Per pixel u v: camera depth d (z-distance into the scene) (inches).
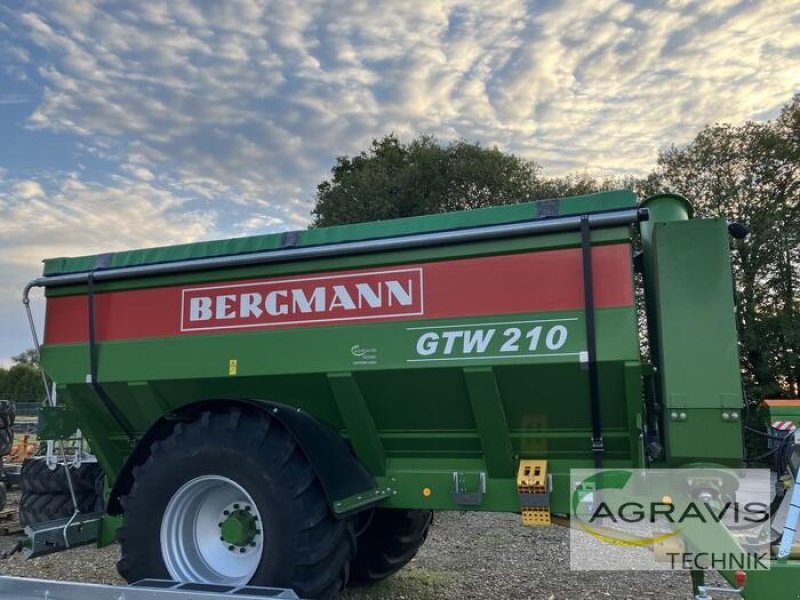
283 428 139.9
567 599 183.2
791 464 133.1
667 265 125.5
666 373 122.1
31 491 242.4
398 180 951.0
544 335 128.6
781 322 721.0
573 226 128.3
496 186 941.2
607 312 125.0
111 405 168.7
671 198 145.7
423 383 138.2
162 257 161.9
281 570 128.7
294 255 147.9
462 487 143.9
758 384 614.9
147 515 142.6
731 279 122.2
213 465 138.1
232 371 151.2
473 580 204.1
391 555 188.9
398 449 151.0
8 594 127.0
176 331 158.6
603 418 132.5
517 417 137.5
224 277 155.6
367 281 143.4
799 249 765.9
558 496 136.6
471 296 135.0
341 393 144.3
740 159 839.7
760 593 118.0
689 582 198.1
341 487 135.6
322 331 145.4
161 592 117.8
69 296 171.2
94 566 221.6
